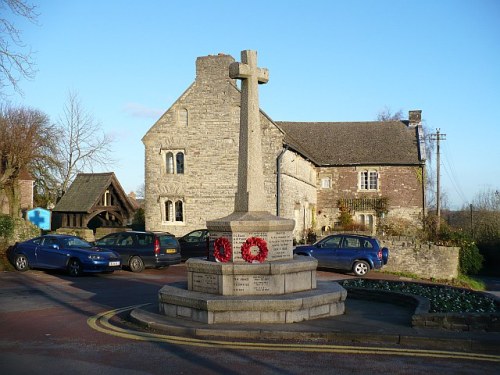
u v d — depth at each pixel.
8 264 21.91
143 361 8.03
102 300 14.35
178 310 10.70
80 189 31.48
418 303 11.16
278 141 31.59
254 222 10.91
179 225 32.91
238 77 11.73
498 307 10.66
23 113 39.09
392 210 43.12
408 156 43.69
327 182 44.47
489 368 7.64
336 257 23.30
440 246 27.89
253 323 10.00
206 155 32.66
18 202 34.53
